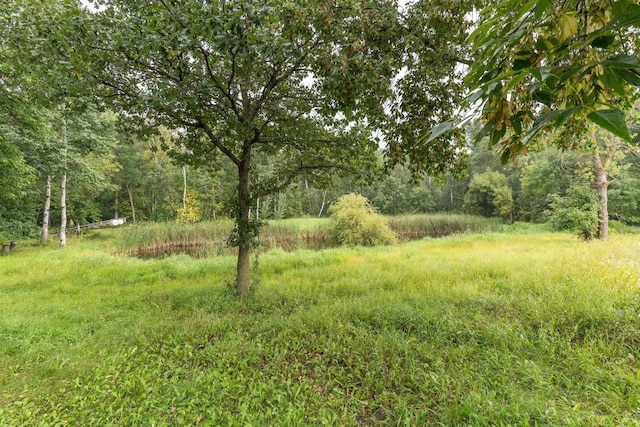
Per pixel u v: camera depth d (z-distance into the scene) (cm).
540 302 400
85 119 1254
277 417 244
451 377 276
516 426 210
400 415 238
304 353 347
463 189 3331
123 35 334
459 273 629
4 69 472
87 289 691
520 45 93
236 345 366
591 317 343
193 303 534
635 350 287
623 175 1344
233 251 1426
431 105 360
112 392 281
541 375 267
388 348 333
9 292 675
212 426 243
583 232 1092
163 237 1650
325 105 433
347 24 336
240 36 305
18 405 272
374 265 839
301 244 1673
